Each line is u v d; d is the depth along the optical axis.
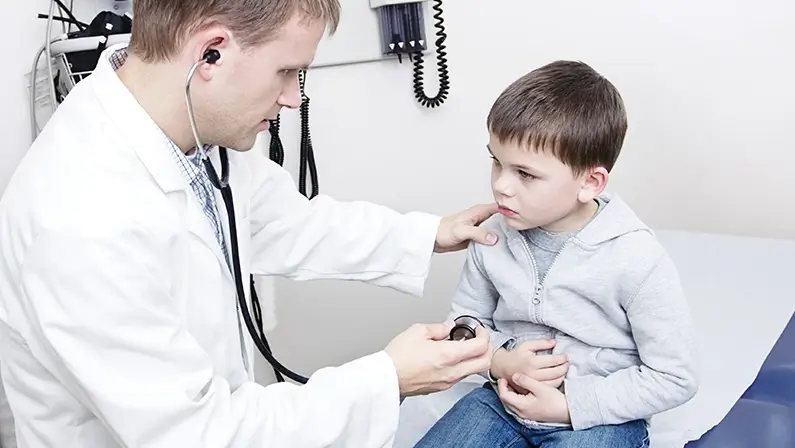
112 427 0.85
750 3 1.71
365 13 1.79
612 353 1.17
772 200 1.85
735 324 1.43
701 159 1.86
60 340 0.83
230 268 1.11
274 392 0.96
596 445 1.11
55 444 0.96
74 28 1.38
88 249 0.83
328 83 1.87
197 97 0.94
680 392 1.09
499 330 1.28
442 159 1.92
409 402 1.37
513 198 1.13
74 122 0.95
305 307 2.04
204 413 0.88
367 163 1.94
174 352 0.87
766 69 1.75
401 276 1.33
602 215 1.15
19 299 0.88
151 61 0.94
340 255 1.32
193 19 0.88
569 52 1.81
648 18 1.76
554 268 1.16
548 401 1.15
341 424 0.95
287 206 1.30
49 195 0.87
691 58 1.78
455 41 1.83
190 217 0.99
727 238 1.73
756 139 1.81
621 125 1.14
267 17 0.89
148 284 0.87
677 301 1.10
